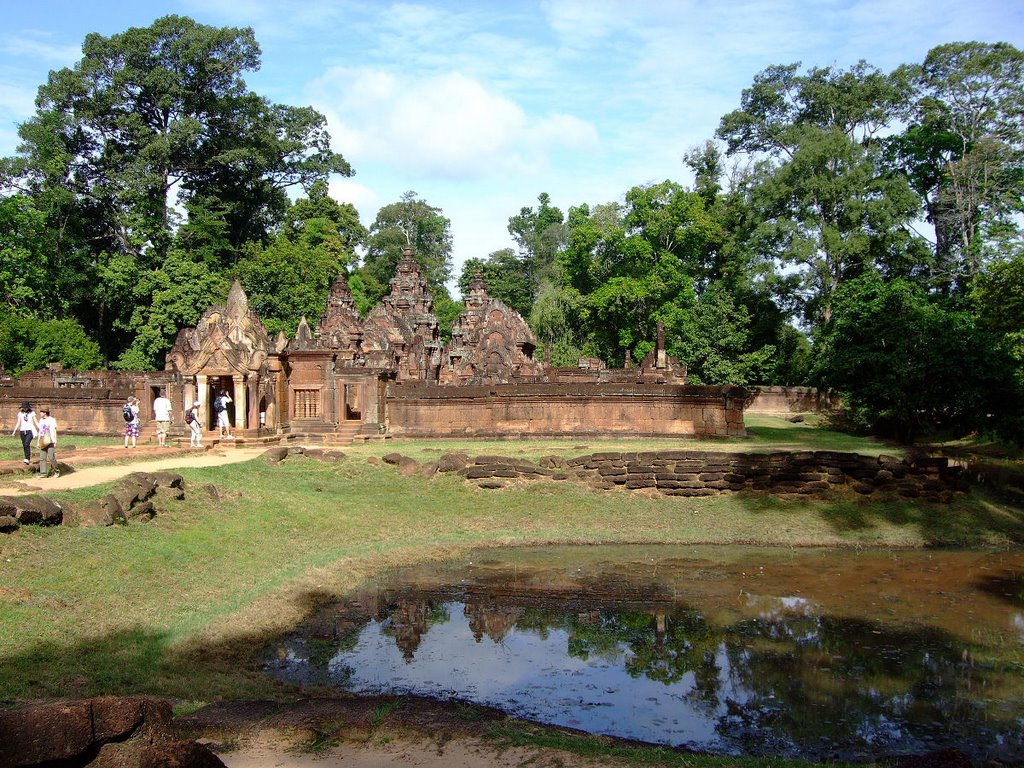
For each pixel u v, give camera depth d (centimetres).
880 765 793
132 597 1242
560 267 7556
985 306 3350
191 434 2592
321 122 7744
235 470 2073
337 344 3089
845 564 1783
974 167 4847
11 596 1123
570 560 1802
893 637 1287
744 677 1120
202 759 598
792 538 1986
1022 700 1042
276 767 739
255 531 1709
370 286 9588
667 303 6134
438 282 10712
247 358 2703
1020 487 2406
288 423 2956
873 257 5316
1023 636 1293
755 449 2541
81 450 2361
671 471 2281
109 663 1023
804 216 5400
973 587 1591
